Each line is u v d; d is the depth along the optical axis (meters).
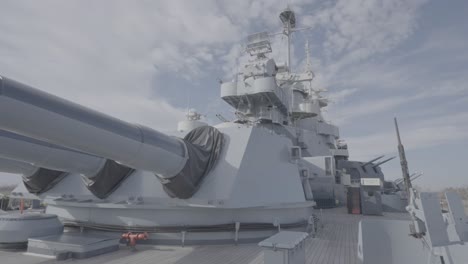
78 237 6.50
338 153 23.20
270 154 8.85
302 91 20.94
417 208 4.89
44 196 8.88
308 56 22.77
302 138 18.86
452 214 5.25
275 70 16.41
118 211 7.57
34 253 6.09
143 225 7.34
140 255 6.22
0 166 7.80
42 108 4.18
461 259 4.07
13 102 3.87
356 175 23.78
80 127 4.64
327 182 18.84
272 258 4.20
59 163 6.90
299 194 9.86
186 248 6.91
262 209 8.03
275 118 15.53
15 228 6.34
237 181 7.33
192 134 8.17
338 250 7.27
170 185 6.83
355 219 14.10
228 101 16.27
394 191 25.62
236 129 8.20
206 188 7.34
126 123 5.54
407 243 5.24
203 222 7.44
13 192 9.70
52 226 6.79
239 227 7.45
